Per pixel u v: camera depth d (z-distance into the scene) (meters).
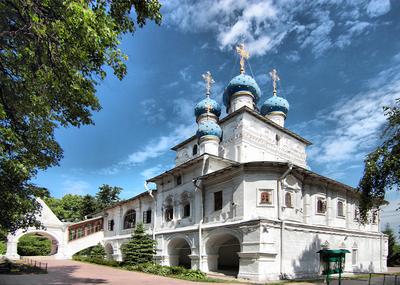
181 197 34.16
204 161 31.50
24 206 20.02
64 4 9.05
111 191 73.69
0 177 15.93
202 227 29.59
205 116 40.75
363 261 34.12
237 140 35.84
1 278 23.20
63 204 74.62
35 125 16.44
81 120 15.18
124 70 11.26
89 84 11.85
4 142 12.99
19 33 10.32
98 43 9.64
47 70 10.52
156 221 37.59
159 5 11.66
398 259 49.47
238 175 27.84
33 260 41.53
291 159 40.50
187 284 21.33
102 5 10.32
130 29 12.09
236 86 40.47
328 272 20.06
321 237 29.27
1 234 34.09
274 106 42.69
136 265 31.94
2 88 11.87
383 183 19.11
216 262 29.58
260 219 24.61
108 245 48.53
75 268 32.41
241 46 42.84
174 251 34.31
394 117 18.98
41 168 18.52
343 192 33.69
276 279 24.36
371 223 37.31
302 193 29.66
